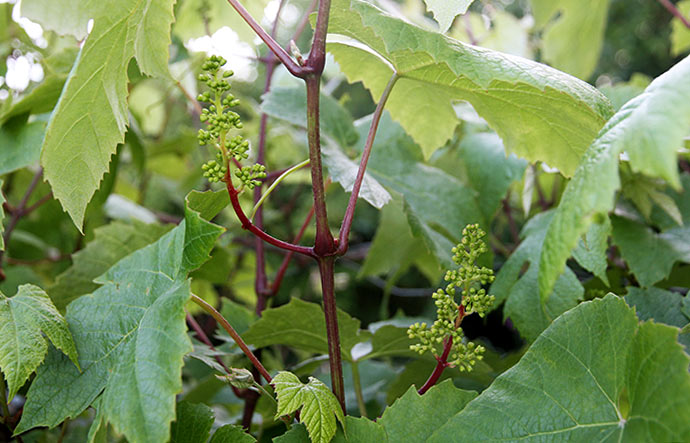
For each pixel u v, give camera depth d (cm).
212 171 52
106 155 59
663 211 74
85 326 55
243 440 56
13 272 97
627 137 48
